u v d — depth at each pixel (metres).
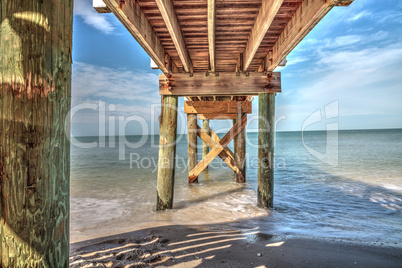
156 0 2.42
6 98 0.93
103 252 2.93
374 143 35.38
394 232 4.03
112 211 5.26
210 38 3.36
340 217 4.92
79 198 6.62
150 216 4.77
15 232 0.94
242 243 3.24
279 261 2.72
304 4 2.82
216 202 5.88
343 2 2.26
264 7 2.88
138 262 2.62
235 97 8.22
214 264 2.61
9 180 0.93
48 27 0.98
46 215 0.99
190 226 4.04
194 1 2.95
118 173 11.75
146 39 3.34
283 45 3.72
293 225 4.30
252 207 5.41
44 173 0.99
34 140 0.95
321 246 3.21
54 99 1.02
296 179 9.62
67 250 1.12
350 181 9.10
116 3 2.31
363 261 2.78
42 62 0.97
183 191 7.18
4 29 0.93
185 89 4.95
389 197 6.70
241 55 4.91
